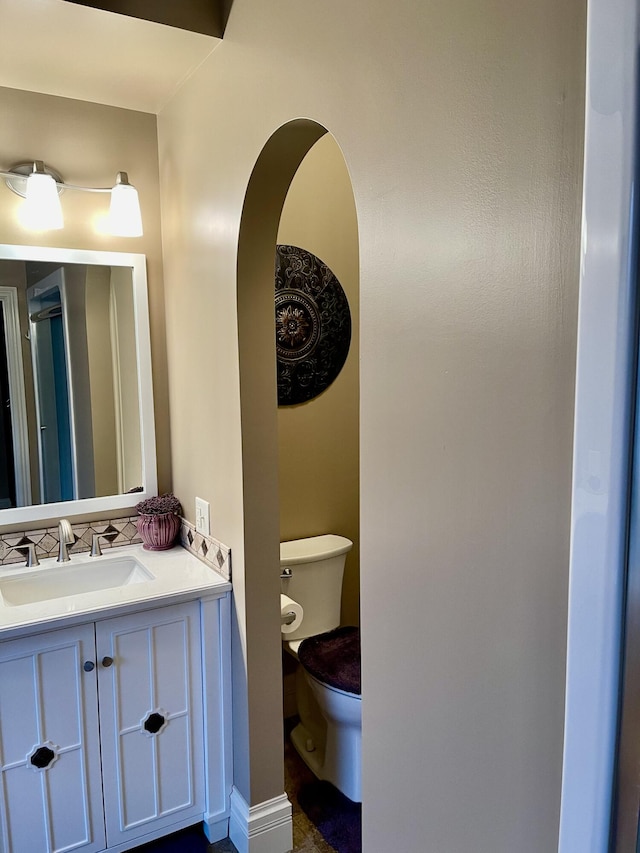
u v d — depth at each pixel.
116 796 1.82
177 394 2.26
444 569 1.01
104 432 2.23
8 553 2.07
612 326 0.65
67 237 2.13
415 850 1.13
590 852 0.73
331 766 2.20
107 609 1.72
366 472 1.19
